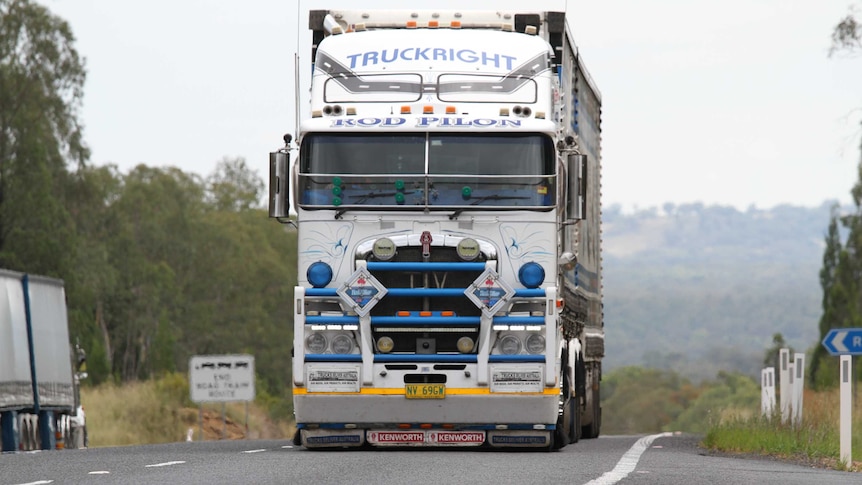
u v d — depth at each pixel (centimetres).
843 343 4538
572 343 5200
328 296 4366
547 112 4469
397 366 4341
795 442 5019
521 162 4409
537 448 4534
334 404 4350
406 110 4453
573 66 5503
